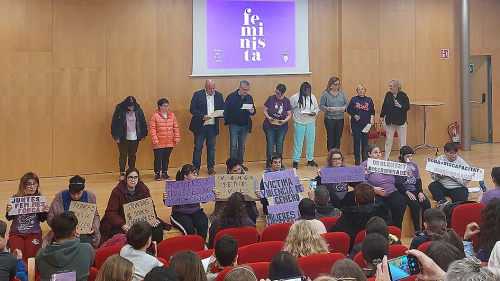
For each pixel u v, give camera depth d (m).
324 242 5.16
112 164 11.48
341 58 12.85
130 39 11.43
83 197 7.19
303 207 6.43
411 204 8.59
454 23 13.66
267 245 5.52
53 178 11.04
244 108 11.34
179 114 11.86
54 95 11.02
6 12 10.61
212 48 11.98
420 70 13.48
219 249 4.71
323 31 12.76
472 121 14.92
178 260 3.98
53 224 5.03
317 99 12.81
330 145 12.12
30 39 10.79
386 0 13.08
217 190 7.81
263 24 12.28
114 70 11.35
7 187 10.32
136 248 4.95
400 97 12.24
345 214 6.64
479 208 7.16
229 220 6.57
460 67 13.59
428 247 4.05
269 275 4.09
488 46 14.16
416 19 13.34
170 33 11.70
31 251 6.95
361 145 12.64
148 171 11.60
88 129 11.27
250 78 12.29
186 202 7.66
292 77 12.58
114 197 7.38
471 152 13.28
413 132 13.55
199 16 11.84
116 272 3.83
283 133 11.66
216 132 11.30
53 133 11.07
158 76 11.66
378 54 13.11
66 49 11.03
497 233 5.09
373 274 4.43
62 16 10.95
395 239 5.71
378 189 8.40
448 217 7.87
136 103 10.77
